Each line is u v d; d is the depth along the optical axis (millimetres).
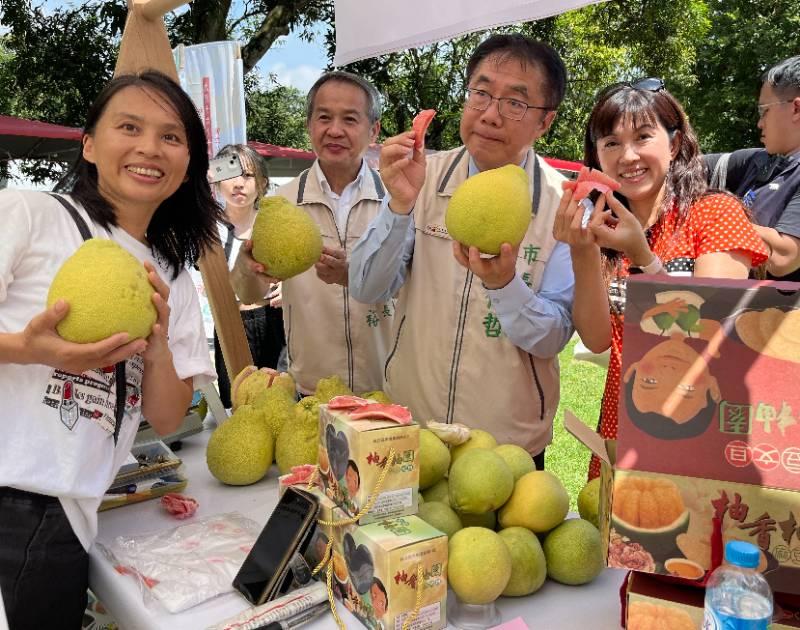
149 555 1520
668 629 1089
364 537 1253
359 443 1276
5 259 1373
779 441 1025
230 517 1734
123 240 1636
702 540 1066
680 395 1074
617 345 2266
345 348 2980
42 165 11055
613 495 1106
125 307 1287
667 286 1083
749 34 16969
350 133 2873
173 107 1583
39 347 1265
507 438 2168
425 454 1497
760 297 1033
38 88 11633
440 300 2172
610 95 2203
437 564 1247
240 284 2537
